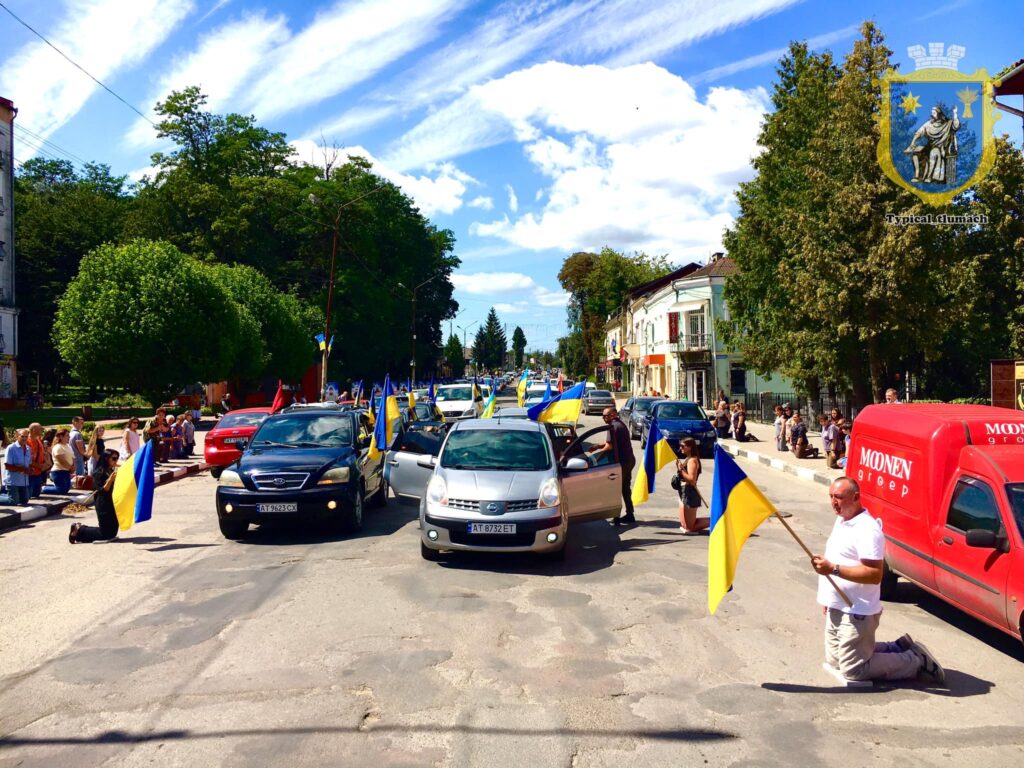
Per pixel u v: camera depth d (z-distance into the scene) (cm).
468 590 750
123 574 825
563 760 404
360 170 5422
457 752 412
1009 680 528
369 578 798
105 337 3020
